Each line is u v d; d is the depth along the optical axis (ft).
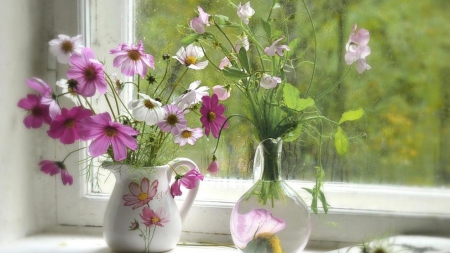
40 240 5.00
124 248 4.66
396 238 4.66
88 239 5.07
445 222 4.81
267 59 4.66
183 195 5.15
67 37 4.66
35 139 5.12
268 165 4.46
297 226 4.41
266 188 4.44
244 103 5.09
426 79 4.91
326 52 5.02
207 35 4.61
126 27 5.16
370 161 5.00
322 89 5.03
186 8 5.15
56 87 5.11
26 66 4.96
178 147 5.09
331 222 4.84
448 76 4.88
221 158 5.16
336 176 5.04
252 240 4.40
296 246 4.42
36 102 4.61
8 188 4.82
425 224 4.83
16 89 4.86
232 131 5.14
